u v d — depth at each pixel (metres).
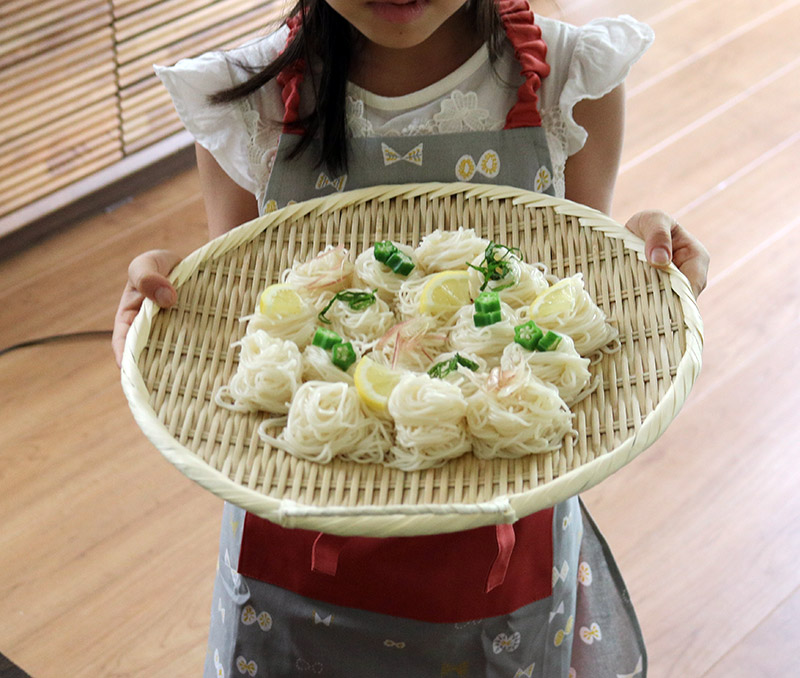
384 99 1.16
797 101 3.08
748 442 2.09
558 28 1.17
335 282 1.09
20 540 1.90
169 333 1.03
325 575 1.08
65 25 2.37
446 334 1.06
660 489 2.00
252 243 1.13
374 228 1.15
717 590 1.81
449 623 1.10
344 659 1.15
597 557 1.29
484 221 1.14
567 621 1.19
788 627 1.75
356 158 1.17
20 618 1.77
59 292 2.43
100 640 1.74
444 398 0.91
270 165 1.19
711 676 1.68
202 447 0.94
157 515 1.95
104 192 2.68
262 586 1.13
